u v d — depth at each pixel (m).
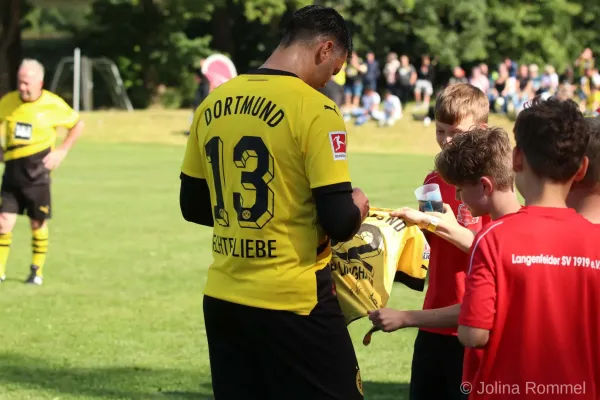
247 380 3.61
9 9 37.94
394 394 5.68
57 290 8.82
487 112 4.27
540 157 3.03
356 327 7.52
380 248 3.94
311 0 39.00
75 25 43.34
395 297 8.66
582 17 45.00
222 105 3.57
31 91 9.13
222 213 3.59
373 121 31.67
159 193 17.08
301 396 3.52
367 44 41.88
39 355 6.52
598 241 3.02
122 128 31.44
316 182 3.38
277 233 3.46
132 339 7.01
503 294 2.99
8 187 9.17
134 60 41.34
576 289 2.99
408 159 25.20
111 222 13.40
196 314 7.87
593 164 3.38
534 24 42.88
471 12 40.41
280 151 3.42
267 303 3.47
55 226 12.98
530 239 3.00
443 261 4.13
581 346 3.00
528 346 2.98
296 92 3.45
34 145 9.07
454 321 3.49
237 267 3.54
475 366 3.27
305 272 3.48
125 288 8.93
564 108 3.05
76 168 21.66
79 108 39.19
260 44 44.59
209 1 39.69
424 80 35.72
